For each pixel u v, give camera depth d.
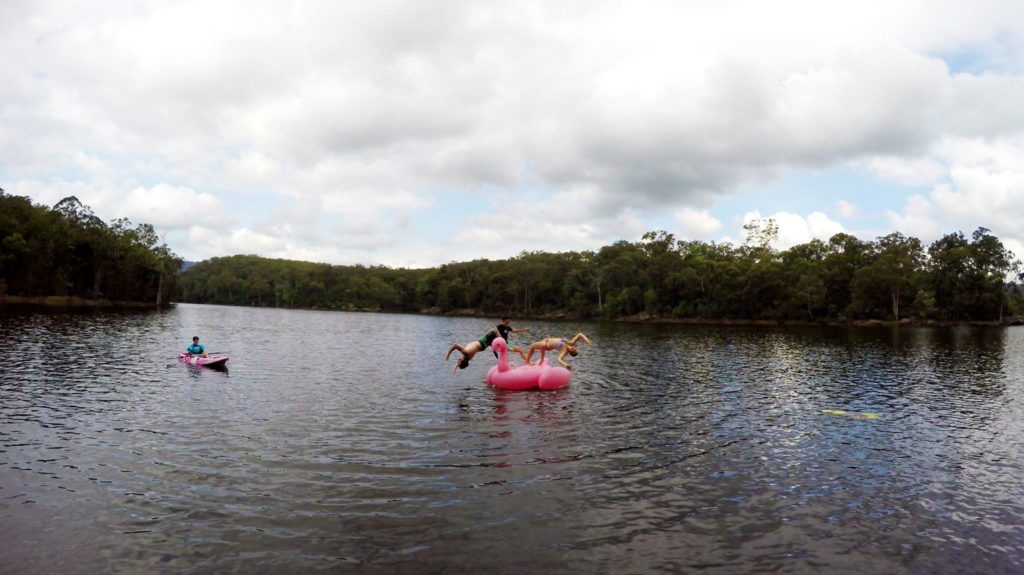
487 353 30.44
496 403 14.95
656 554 6.40
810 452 10.91
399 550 6.32
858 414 14.77
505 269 128.38
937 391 19.09
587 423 12.84
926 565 6.34
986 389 19.75
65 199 94.31
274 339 36.72
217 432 11.23
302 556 6.13
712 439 11.70
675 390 18.08
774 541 6.84
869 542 6.89
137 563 5.89
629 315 96.12
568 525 7.12
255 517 7.13
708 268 88.38
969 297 80.62
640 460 10.04
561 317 109.12
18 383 15.91
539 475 9.03
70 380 16.73
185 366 20.78
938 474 9.68
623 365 25.41
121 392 15.21
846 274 82.06
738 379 21.08
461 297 130.62
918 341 45.03
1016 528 7.41
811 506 8.03
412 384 18.00
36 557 5.96
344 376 19.72
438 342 37.25
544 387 17.45
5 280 74.81
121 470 8.79
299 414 13.10
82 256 88.81
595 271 108.88
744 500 8.19
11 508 7.21
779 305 80.94
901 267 78.62
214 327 46.97
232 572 5.77
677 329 63.34
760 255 106.38
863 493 8.63
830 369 25.03
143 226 108.88
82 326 38.12
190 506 7.43
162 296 111.19
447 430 11.83
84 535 6.50
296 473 8.84
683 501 8.09
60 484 8.11
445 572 5.86
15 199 81.50
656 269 92.94
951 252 82.62
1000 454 11.05
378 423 12.34
